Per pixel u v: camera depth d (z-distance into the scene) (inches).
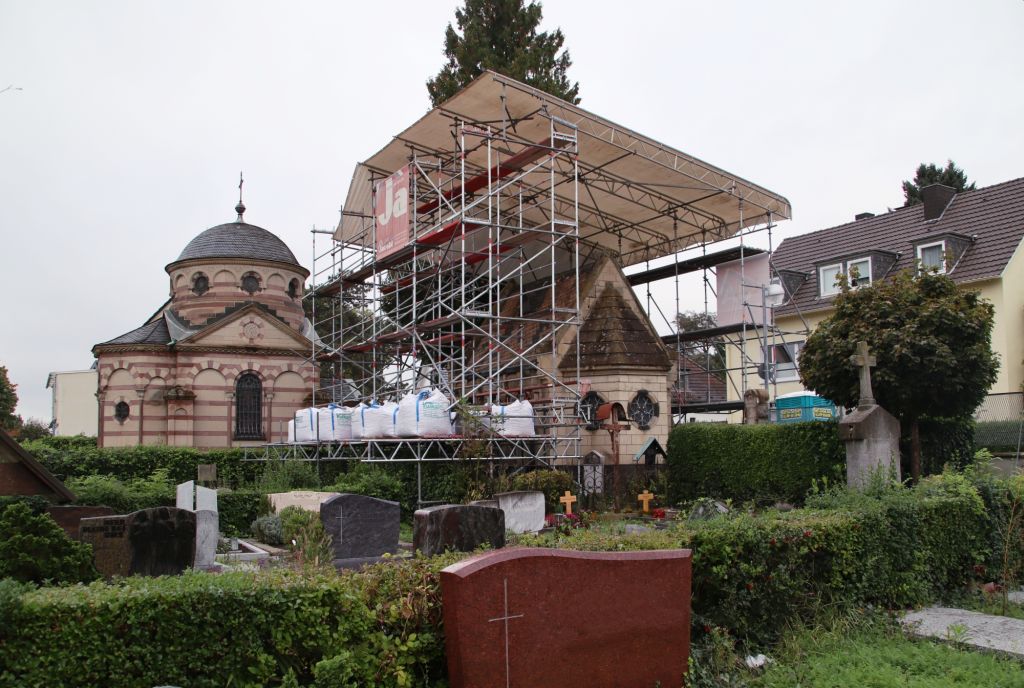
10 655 258.4
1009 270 1272.1
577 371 1052.5
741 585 414.6
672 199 1338.6
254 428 1518.2
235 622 284.5
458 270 1363.2
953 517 557.6
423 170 1154.0
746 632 412.2
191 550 518.6
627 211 1417.3
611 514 868.0
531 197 1321.4
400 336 1146.7
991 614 504.1
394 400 1280.8
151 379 1469.0
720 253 1364.4
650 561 348.5
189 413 1461.6
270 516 815.7
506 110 1066.7
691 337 1412.4
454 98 1037.8
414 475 1004.6
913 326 783.7
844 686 350.3
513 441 978.1
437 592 326.3
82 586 291.4
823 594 455.5
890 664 380.2
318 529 617.9
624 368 1122.7
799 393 1498.5
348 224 1430.9
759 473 962.1
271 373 1534.2
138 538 507.5
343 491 898.1
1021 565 606.2
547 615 315.0
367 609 309.6
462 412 958.4
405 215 1127.0
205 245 1622.8
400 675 302.0
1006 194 1408.7
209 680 279.4
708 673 366.0
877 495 566.6
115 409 1469.0
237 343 1514.5
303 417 1185.4
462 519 477.4
